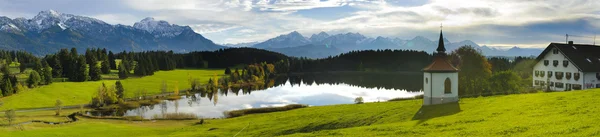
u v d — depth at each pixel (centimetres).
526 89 8319
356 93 15662
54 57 19725
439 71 5338
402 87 18462
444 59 5531
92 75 17338
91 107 12162
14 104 11644
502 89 8144
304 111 7075
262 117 7194
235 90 18125
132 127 7444
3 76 13912
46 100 12562
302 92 16588
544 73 9644
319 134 3875
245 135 5134
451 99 5344
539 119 3169
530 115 3441
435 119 4016
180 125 7856
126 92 15425
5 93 12406
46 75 15038
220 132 5634
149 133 6297
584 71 8438
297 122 5675
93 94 13800
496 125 3170
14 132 6438
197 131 6100
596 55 8944
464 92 8612
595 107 3375
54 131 6588
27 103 11944
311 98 14175
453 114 4300
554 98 4297
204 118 9475
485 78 8575
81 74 16550
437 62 5503
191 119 9088
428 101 5481
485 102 4959
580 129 2564
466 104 5028
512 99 4819
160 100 14000
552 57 9344
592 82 8569
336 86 19700
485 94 7925
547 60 9512
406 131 3431
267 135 4953
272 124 5828
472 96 7938
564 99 4112
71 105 12394
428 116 4528
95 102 12388
